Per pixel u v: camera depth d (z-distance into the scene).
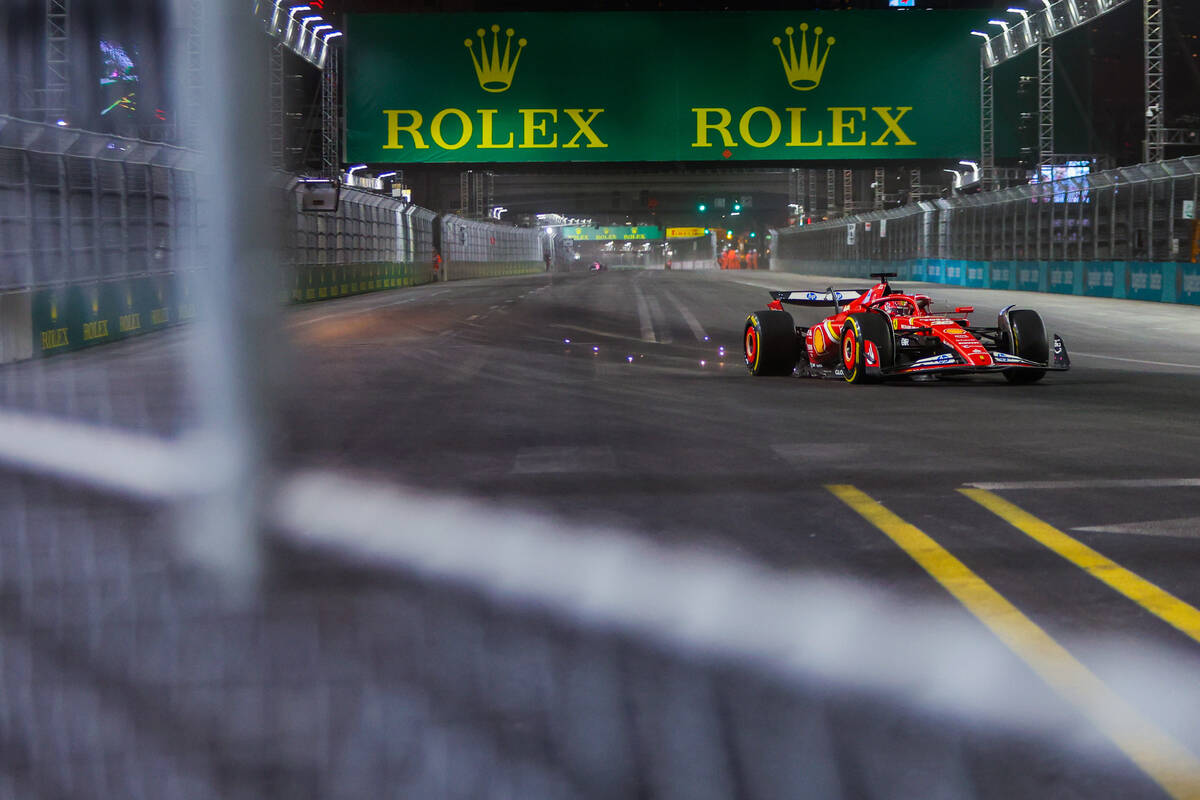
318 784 6.05
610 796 5.99
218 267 5.06
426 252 159.88
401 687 7.60
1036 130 119.62
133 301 54.50
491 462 17.83
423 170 123.31
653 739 6.79
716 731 6.93
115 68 98.44
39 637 8.65
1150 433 20.67
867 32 113.69
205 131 4.89
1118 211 82.00
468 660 8.20
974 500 14.53
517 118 114.19
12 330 40.28
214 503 6.03
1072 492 15.02
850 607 9.74
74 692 7.48
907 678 7.95
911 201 166.00
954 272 120.94
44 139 46.66
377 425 22.47
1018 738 6.88
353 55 113.75
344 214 110.69
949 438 20.14
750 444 19.64
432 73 113.88
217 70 4.86
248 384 5.43
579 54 113.69
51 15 73.56
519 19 113.69
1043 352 29.81
